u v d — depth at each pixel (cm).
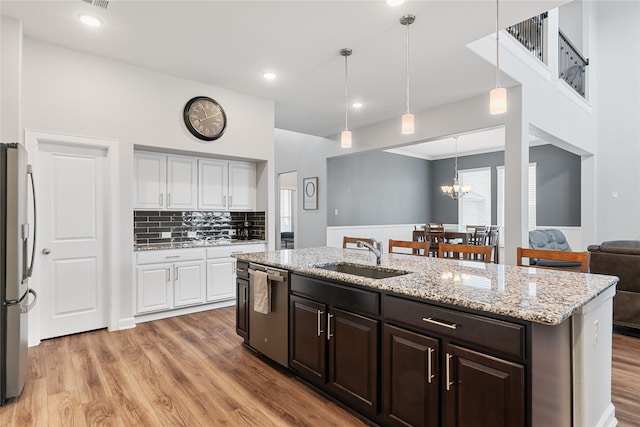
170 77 390
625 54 673
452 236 630
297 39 315
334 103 487
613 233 681
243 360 285
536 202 789
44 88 316
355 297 203
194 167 435
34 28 294
